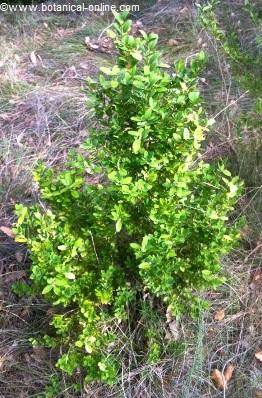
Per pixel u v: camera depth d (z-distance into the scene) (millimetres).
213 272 2277
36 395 2455
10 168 3395
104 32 4500
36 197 3197
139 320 2484
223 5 4359
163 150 2055
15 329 2658
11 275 2828
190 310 2393
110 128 2064
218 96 3662
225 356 2520
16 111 3766
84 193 2332
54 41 4438
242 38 4008
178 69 2018
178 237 2117
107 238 2314
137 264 2309
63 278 2098
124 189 1985
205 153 3217
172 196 2090
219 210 2225
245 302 2676
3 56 4199
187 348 2490
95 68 4117
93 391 2398
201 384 2432
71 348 2346
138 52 1906
